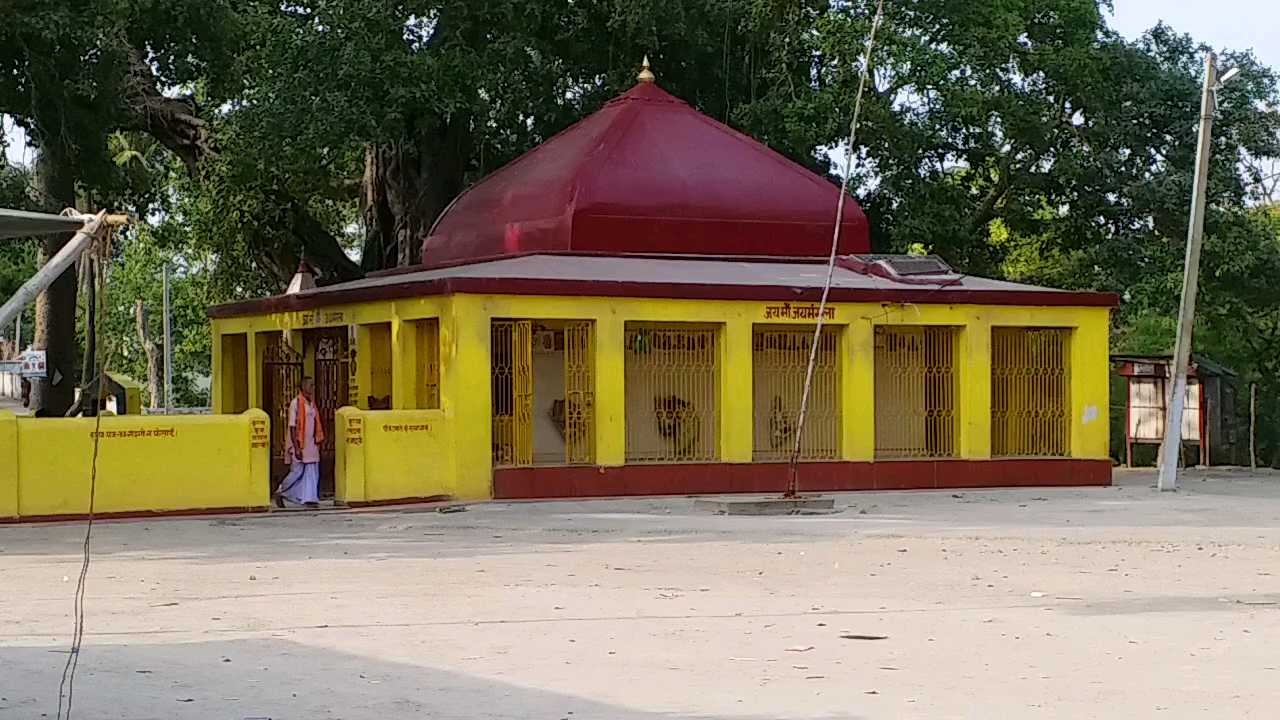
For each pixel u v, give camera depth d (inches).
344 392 1112.2
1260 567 621.6
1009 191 1481.3
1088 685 370.9
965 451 1074.1
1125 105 1439.5
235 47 1166.3
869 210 1440.7
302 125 1232.2
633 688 369.1
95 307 352.8
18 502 823.1
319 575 597.9
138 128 1393.9
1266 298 1453.0
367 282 1152.2
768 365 1050.1
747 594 540.4
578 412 995.3
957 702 350.6
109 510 844.0
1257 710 340.5
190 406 2763.3
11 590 558.9
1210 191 1403.8
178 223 1726.1
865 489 1047.0
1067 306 1095.6
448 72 1266.0
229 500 875.4
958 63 1339.8
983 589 554.3
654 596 535.2
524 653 419.2
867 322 1050.1
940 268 1106.1
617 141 1169.4
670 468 1002.1
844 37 1317.7
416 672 391.2
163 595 542.3
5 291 1913.1
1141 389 1407.5
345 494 905.5
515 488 963.3
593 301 985.5
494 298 959.6
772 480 1025.5
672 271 1071.0
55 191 1178.6
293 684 376.5
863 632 455.2
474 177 1492.4
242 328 1245.7
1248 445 1558.8
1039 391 1110.4
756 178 1183.6
